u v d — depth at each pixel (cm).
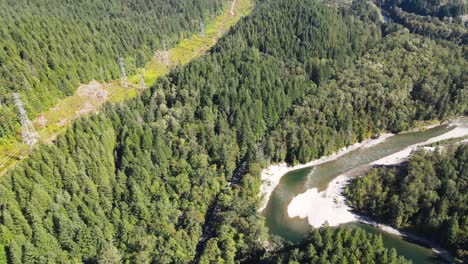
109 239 10625
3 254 9000
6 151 12188
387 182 13000
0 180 10019
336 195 13700
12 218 9381
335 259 9044
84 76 16338
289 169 15388
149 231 11300
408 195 11988
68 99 15288
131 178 11662
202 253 10744
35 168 10625
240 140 15112
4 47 14675
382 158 15425
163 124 14175
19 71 13950
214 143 14225
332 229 11150
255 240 10881
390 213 12269
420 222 11788
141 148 13062
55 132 13712
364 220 12569
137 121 14025
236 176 14188
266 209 13325
